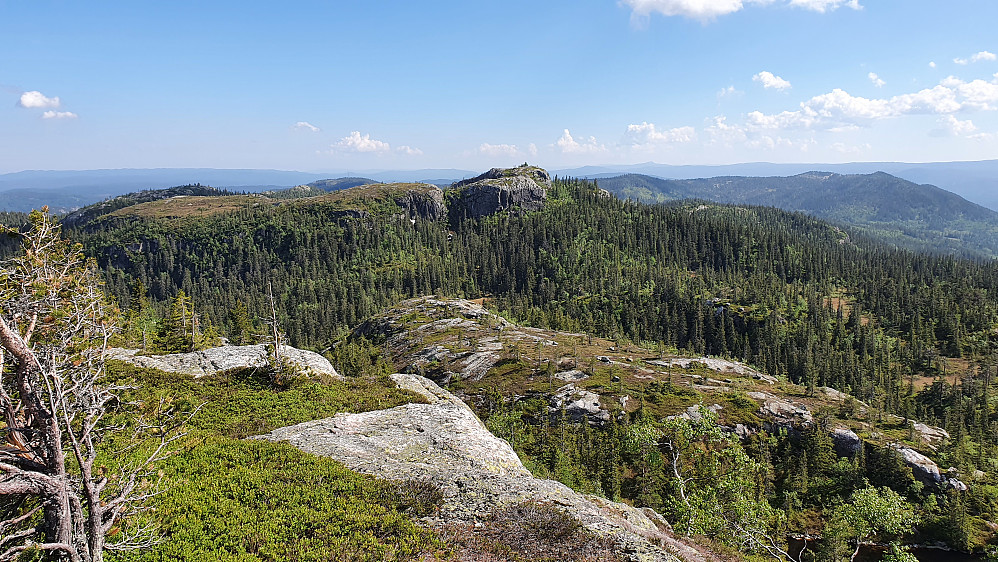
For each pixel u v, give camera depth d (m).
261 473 24.36
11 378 14.41
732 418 98.56
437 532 20.30
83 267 15.62
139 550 17.25
